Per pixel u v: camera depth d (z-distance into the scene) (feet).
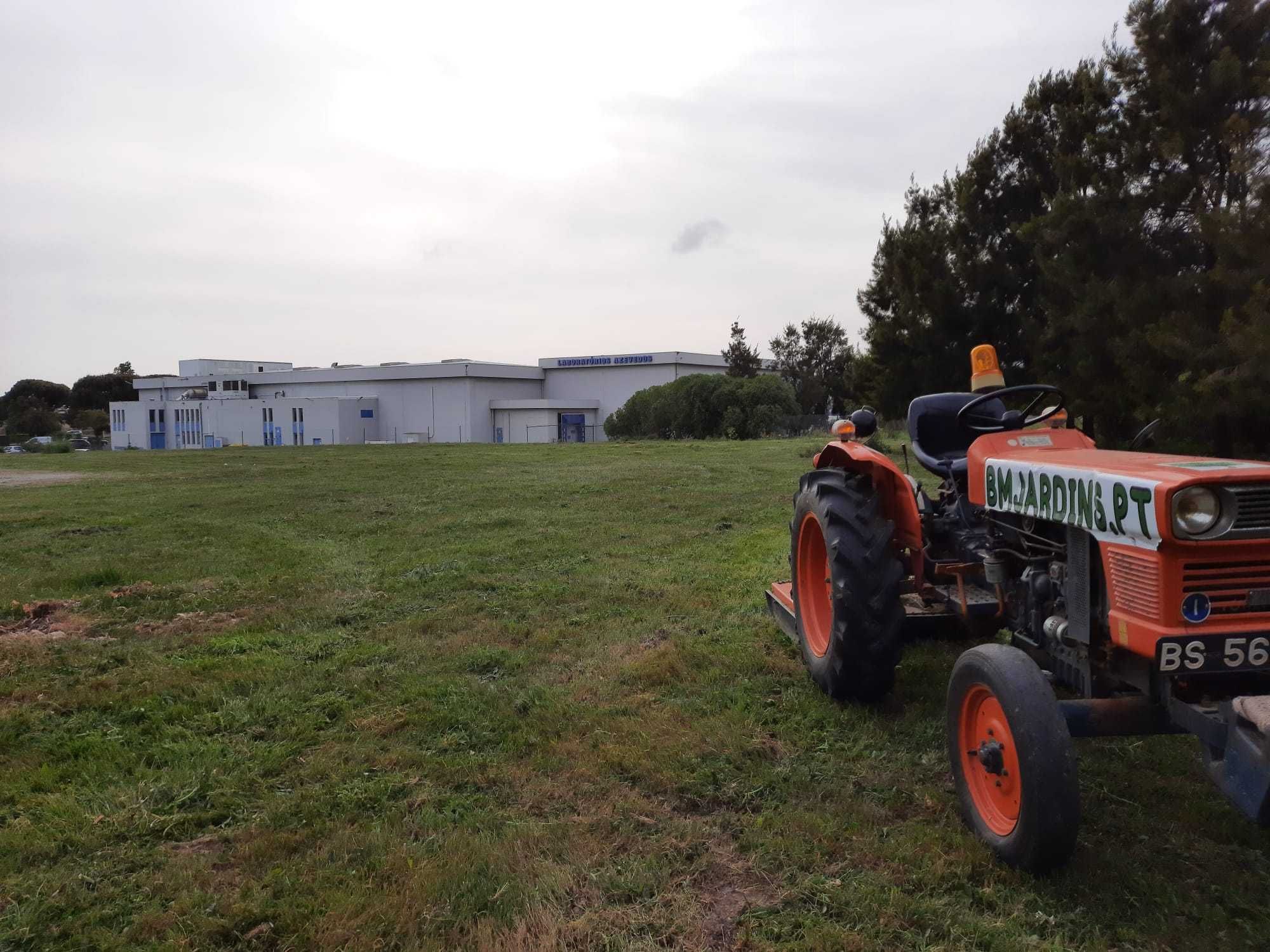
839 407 165.99
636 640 18.57
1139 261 31.89
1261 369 25.07
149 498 49.29
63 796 11.91
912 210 56.39
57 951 8.72
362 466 71.61
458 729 14.03
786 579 23.71
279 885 9.68
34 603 22.40
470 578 24.75
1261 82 28.14
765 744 13.12
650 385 222.89
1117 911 9.09
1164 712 9.75
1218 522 8.59
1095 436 35.37
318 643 18.89
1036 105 46.21
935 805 11.24
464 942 8.73
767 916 9.09
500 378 223.30
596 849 10.32
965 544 14.32
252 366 298.97
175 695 15.67
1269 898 9.30
